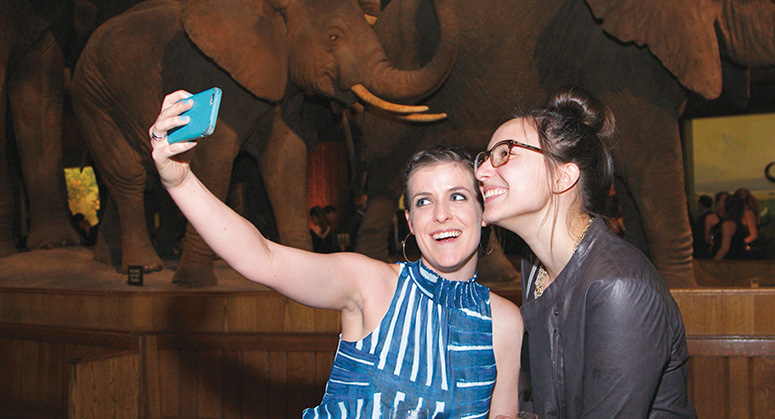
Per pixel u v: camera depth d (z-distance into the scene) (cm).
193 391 363
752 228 595
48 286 430
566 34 399
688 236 386
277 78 423
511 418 107
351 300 124
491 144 122
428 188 129
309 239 464
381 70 415
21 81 560
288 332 354
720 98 778
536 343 119
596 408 103
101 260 507
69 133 852
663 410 116
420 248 131
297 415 349
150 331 365
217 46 404
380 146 470
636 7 366
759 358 316
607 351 103
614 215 510
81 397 300
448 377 122
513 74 414
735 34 389
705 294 322
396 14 453
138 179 473
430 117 415
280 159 461
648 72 383
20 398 404
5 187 554
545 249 120
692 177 842
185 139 95
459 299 129
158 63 441
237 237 106
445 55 391
